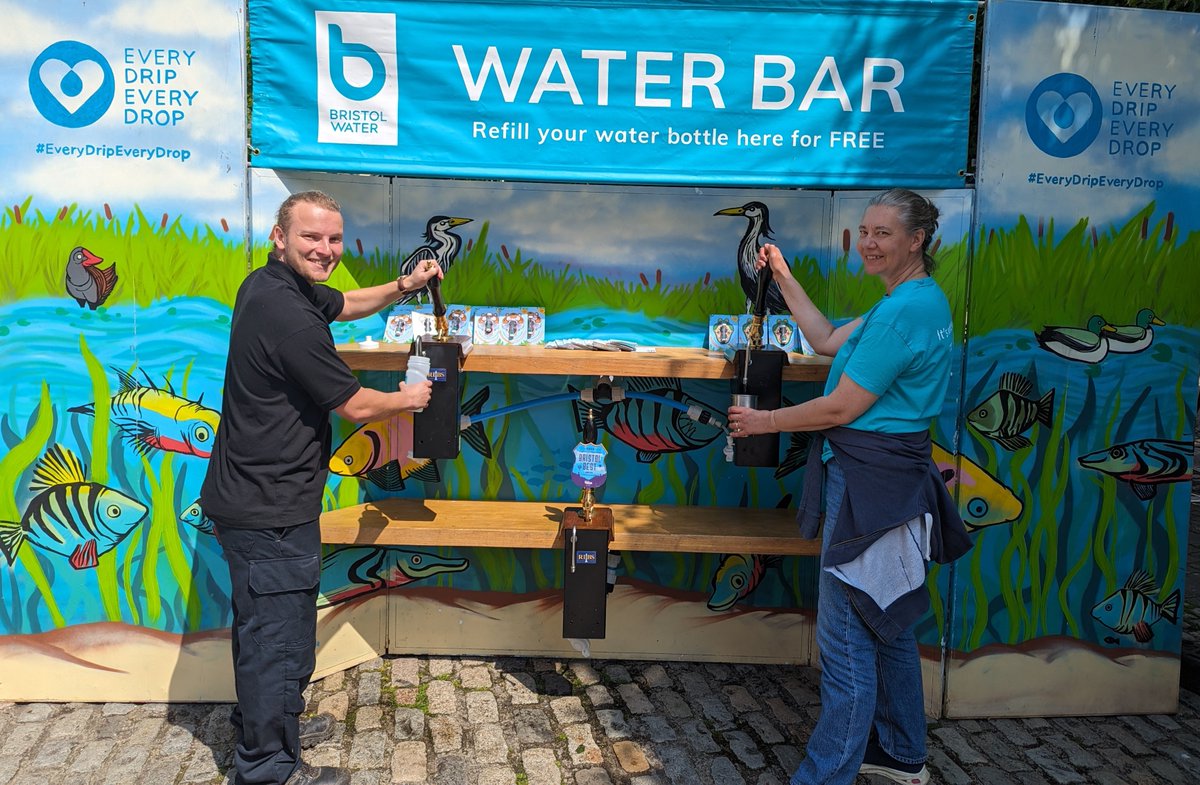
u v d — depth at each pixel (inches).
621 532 116.8
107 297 110.4
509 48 107.2
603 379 119.2
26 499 112.7
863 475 90.6
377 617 130.6
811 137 109.7
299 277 94.6
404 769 102.9
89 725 111.3
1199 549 200.8
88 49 106.9
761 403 111.4
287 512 91.6
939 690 119.6
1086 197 113.0
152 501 113.7
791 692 124.5
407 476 129.3
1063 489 117.3
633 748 109.0
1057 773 106.3
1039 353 115.1
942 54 109.0
